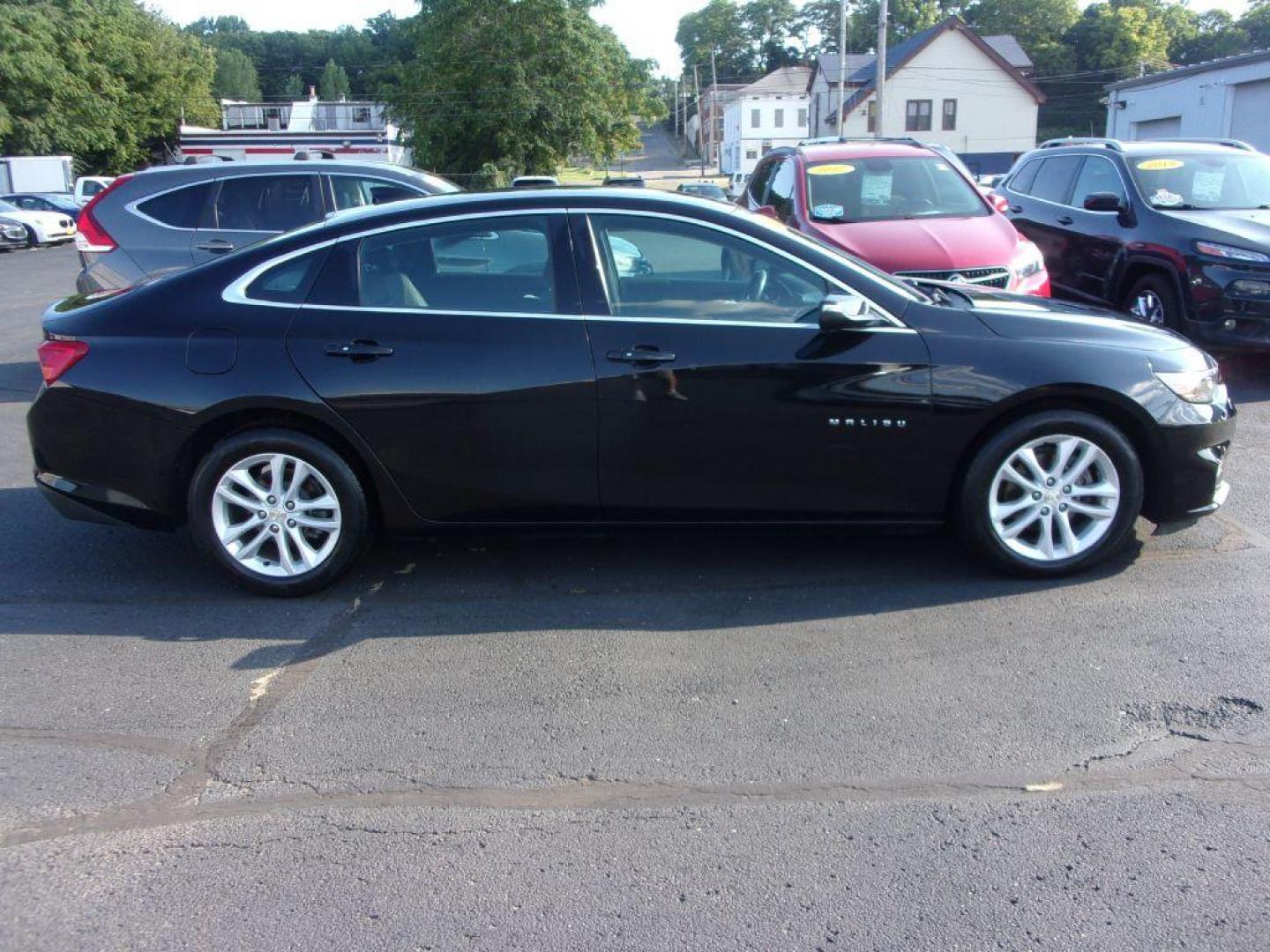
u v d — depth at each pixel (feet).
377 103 159.43
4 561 16.88
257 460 14.83
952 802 10.25
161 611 14.96
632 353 14.34
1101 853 9.46
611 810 10.25
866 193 28.04
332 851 9.70
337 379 14.44
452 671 13.08
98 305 15.35
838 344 14.43
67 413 14.88
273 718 12.05
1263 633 13.51
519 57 150.71
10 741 11.61
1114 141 32.55
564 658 13.37
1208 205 29.40
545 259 14.75
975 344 14.56
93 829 10.06
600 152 161.58
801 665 13.05
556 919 8.77
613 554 16.72
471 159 155.84
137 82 172.35
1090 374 14.40
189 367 14.60
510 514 14.98
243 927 8.74
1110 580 15.24
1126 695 12.12
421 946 8.50
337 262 14.92
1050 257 33.68
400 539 15.37
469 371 14.39
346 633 14.17
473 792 10.58
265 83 365.20
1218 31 277.85
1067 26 271.28
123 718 12.09
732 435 14.51
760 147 262.26
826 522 14.98
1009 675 12.64
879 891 9.03
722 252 14.79
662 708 12.12
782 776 10.75
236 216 28.07
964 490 14.84
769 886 9.12
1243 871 9.18
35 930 8.73
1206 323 26.71
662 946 8.46
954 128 196.95
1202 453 14.85
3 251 95.81
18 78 140.77
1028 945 8.39
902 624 14.05
